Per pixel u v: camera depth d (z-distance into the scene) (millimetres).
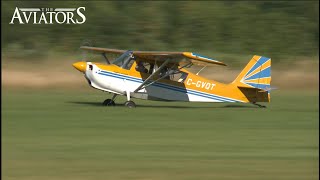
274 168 42125
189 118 72312
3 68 136125
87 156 46375
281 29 187125
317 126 66312
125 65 82000
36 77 131250
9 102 91750
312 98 111438
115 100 99750
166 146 51344
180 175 39531
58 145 51344
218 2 190500
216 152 48656
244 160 45188
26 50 150375
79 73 136750
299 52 180125
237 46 180125
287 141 54938
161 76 82562
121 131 60250
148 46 176250
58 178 38438
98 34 172500
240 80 87062
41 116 72000
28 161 44125
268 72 86938
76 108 81625
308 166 42938
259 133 60188
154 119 70625
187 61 80000
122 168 41812
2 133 58406
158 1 186000
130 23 178250
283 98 111500
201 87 85188
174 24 182250
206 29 182625
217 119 71812
